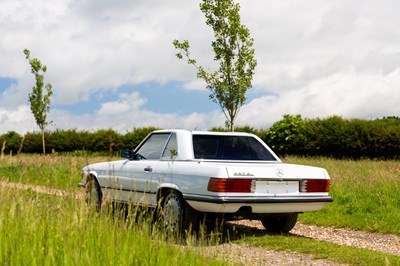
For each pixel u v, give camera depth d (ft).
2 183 19.74
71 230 16.21
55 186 21.18
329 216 34.91
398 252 26.00
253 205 24.07
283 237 25.81
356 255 22.04
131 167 28.84
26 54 120.16
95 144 137.49
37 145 147.64
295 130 106.52
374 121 103.14
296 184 25.50
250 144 28.32
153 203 26.81
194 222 24.93
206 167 24.00
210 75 72.23
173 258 15.76
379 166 64.85
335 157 104.27
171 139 27.55
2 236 15.51
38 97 120.47
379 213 34.71
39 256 14.23
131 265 14.53
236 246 23.73
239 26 71.20
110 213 19.29
